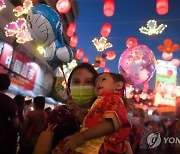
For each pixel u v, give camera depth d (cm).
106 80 234
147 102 2562
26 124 597
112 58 1376
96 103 217
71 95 254
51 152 224
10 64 1535
